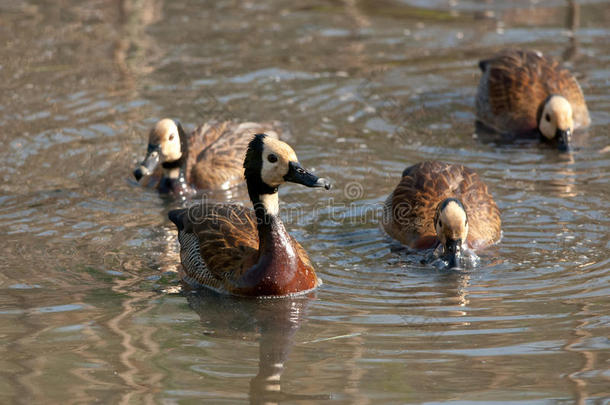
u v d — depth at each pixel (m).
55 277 13.09
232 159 18.38
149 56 23.72
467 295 12.43
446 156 18.22
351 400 9.43
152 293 12.71
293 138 18.97
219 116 20.12
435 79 22.33
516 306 11.95
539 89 20.42
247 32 25.70
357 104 20.84
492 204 15.12
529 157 18.25
